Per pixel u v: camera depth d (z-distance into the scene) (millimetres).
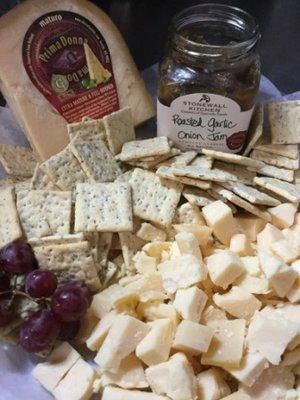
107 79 292
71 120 289
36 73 275
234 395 217
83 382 220
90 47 284
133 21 349
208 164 275
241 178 276
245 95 262
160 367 215
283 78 339
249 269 242
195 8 272
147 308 236
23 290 243
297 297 232
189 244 240
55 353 231
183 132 280
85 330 242
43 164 267
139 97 300
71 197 261
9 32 268
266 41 352
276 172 278
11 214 251
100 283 250
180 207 266
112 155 282
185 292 230
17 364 235
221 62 255
